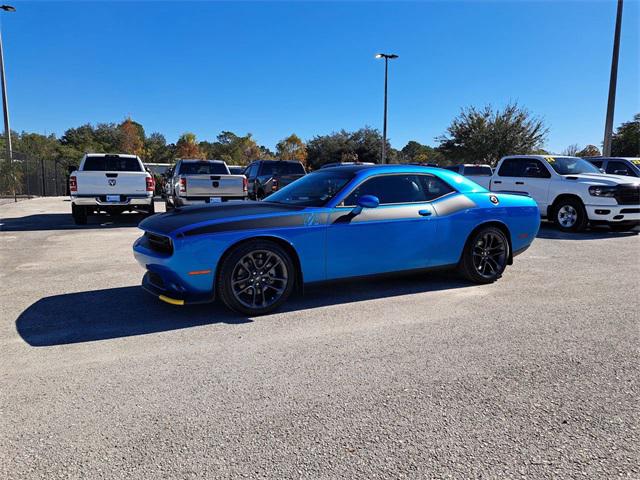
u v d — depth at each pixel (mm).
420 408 2896
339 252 5000
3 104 23109
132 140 60875
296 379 3295
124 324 4438
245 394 3076
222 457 2406
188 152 59719
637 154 42125
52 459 2385
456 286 5922
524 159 12508
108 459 2387
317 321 4543
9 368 3455
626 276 6535
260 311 4668
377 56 31641
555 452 2451
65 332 4223
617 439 2572
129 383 3227
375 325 4430
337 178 5438
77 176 11883
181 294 4516
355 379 3295
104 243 9273
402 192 5480
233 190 12578
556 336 4145
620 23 18562
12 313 4762
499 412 2852
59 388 3148
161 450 2465
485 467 2324
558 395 3070
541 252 8500
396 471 2291
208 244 4418
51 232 10898
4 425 2697
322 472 2285
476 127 40250
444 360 3621
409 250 5410
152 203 12625
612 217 10742
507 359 3643
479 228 5918
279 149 64062
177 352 3770
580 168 12141
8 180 22344
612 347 3893
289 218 4754
